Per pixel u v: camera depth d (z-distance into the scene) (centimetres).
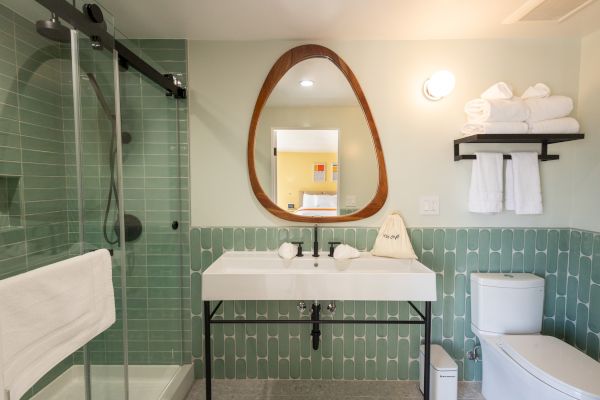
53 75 137
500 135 164
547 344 157
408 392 184
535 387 136
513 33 177
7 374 85
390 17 159
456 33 177
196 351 195
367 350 194
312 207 189
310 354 195
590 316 174
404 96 186
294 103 186
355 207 189
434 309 192
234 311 193
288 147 187
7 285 86
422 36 180
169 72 186
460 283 191
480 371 193
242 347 195
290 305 193
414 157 188
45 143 140
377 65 185
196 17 160
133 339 182
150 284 184
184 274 193
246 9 152
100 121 138
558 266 189
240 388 188
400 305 192
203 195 192
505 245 190
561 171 187
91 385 142
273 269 183
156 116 181
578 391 122
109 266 127
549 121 165
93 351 142
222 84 187
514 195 179
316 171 188
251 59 186
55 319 101
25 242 139
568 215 188
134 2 146
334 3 147
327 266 182
